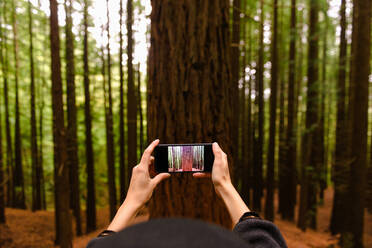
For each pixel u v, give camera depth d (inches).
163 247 7.9
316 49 247.8
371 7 156.2
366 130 167.0
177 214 58.9
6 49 294.2
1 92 335.3
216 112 57.5
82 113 332.8
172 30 57.7
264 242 19.9
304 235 245.9
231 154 60.2
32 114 324.8
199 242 8.4
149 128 62.1
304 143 265.0
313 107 249.0
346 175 198.2
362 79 162.1
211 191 58.8
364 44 158.9
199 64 56.8
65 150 147.8
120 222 23.9
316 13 247.9
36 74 338.6
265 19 319.0
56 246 245.6
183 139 57.4
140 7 235.5
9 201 358.6
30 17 283.0
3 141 387.5
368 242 218.8
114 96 398.3
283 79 362.6
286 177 333.7
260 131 309.6
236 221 24.7
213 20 57.4
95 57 310.5
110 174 254.2
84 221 326.0
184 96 57.2
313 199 299.6
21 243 243.1
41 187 373.1
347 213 182.5
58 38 137.6
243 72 322.7
